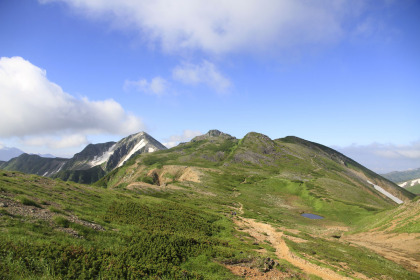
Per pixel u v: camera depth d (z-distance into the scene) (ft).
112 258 58.34
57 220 71.87
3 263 43.29
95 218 92.12
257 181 472.03
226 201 297.53
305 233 173.27
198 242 92.63
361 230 205.46
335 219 290.76
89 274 48.73
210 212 194.18
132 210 127.24
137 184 328.08
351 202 344.08
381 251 140.56
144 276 55.47
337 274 88.89
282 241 136.15
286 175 522.88
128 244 73.15
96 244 66.44
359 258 117.08
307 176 536.83
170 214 143.33
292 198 394.73
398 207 215.72
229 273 70.49
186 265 69.41
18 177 127.95
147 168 611.06
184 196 291.79
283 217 268.82
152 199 188.85
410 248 143.54
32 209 77.00
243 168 609.83
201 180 466.29
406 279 93.86
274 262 86.99
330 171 651.25
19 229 58.70
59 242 59.00
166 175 554.46
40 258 48.24
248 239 126.93
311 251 116.16
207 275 65.87
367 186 654.53
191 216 151.02
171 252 73.92
